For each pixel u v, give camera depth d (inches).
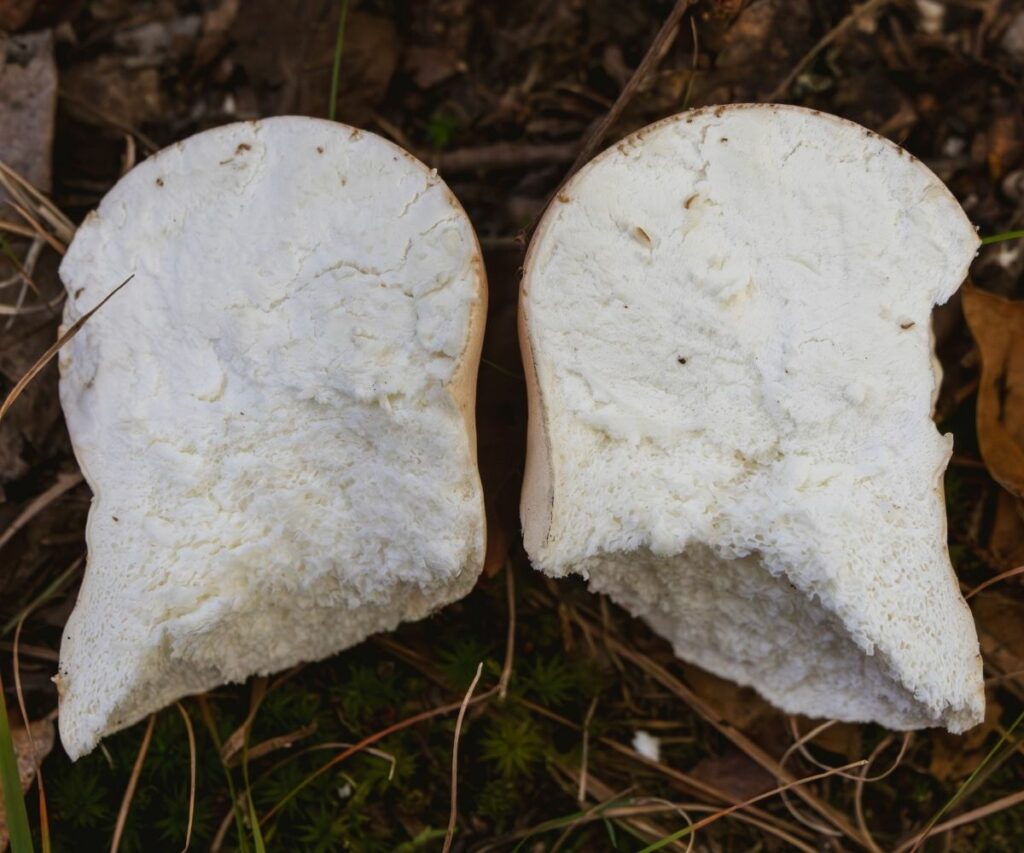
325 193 7.9
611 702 9.6
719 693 9.6
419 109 9.8
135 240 8.1
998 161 9.5
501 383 9.3
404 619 9.0
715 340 7.9
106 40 9.7
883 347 7.9
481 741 9.4
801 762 9.5
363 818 9.3
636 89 9.4
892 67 9.5
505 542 9.3
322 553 8.4
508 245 9.4
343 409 8.1
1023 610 9.3
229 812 9.3
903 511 8.0
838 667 8.8
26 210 9.2
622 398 8.0
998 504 9.4
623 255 7.8
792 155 7.7
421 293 7.8
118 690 8.1
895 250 7.8
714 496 8.2
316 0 9.4
